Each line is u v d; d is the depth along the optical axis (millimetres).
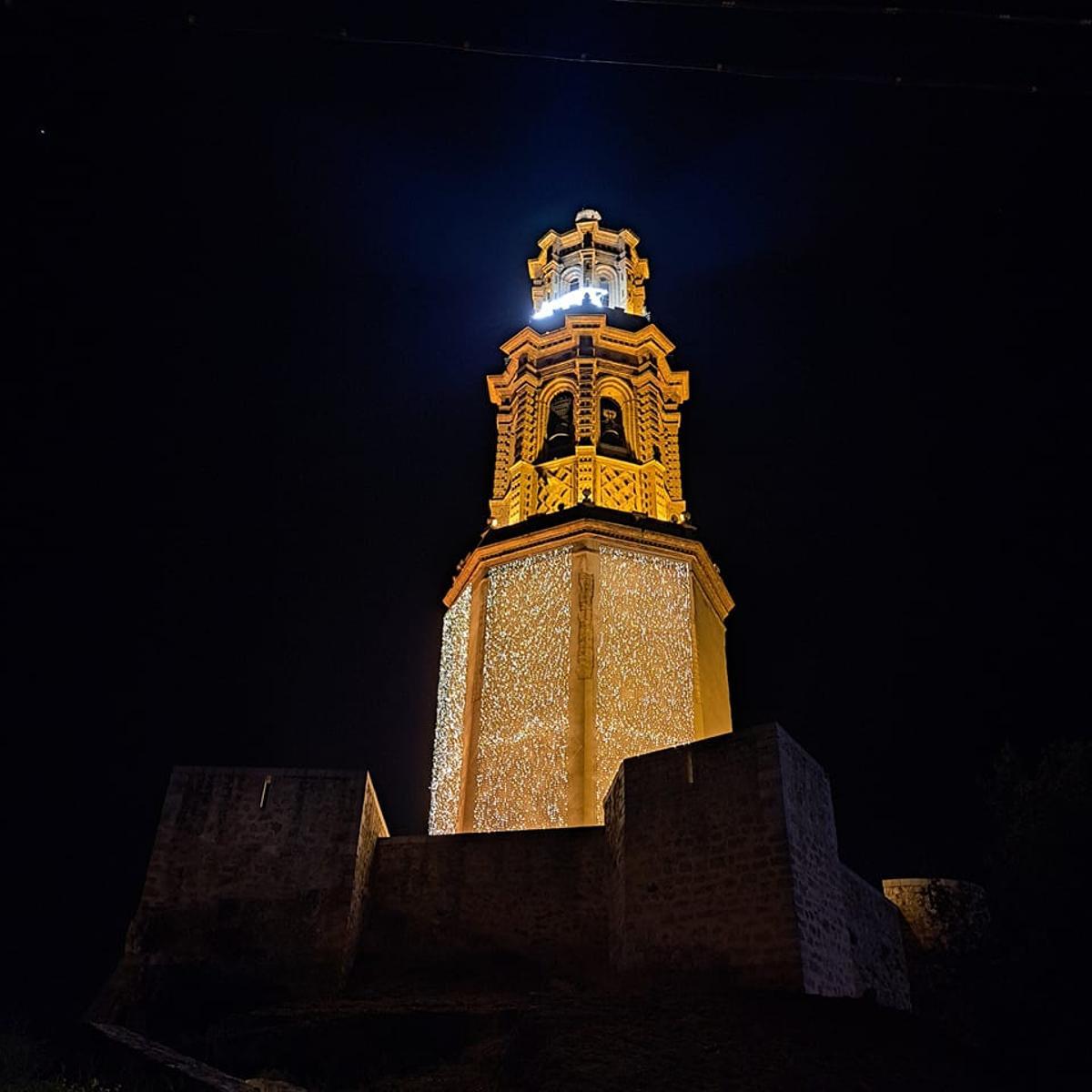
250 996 17172
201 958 17859
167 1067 12609
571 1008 13422
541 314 36750
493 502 31500
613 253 37812
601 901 18672
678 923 15469
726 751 16234
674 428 33031
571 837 19609
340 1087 13273
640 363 33469
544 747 24938
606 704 25250
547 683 25875
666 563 28156
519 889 19328
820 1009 13125
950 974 17078
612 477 30750
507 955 18547
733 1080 11055
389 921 19516
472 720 26500
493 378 34219
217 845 19125
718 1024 12586
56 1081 12742
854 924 19031
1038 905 13914
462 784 25750
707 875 15477
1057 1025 12289
